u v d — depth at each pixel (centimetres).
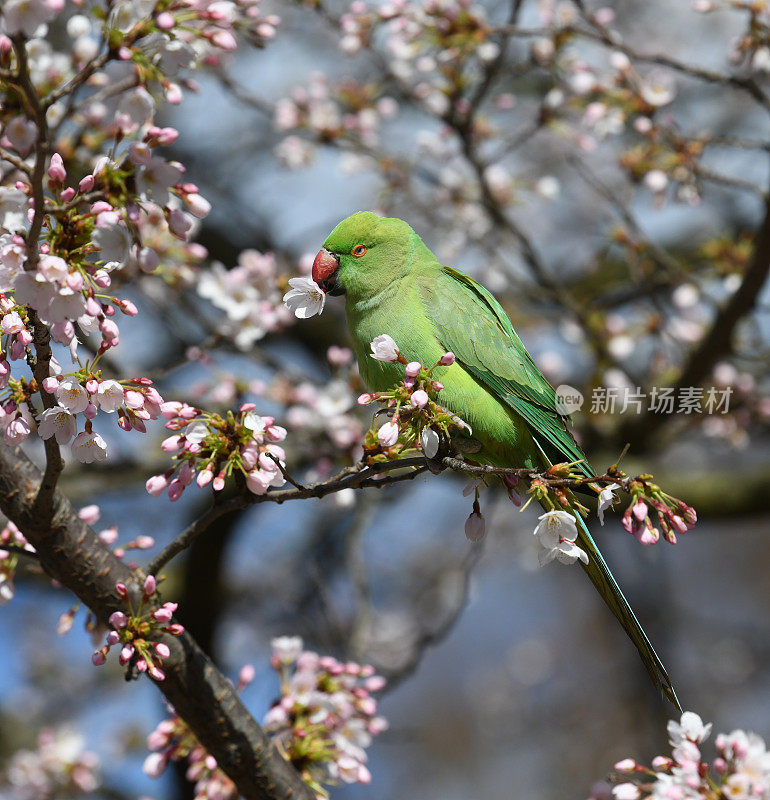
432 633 898
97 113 685
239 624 1473
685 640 1823
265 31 654
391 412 519
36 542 536
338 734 608
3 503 529
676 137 900
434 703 1977
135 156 401
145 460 1059
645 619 1730
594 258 1212
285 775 573
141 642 493
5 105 409
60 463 492
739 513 1162
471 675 1995
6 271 420
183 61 423
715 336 949
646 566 1706
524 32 909
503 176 1115
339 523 1405
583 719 1869
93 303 413
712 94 1429
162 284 934
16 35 375
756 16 818
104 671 1477
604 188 984
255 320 886
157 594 541
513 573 2031
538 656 1958
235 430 471
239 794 593
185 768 1079
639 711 1777
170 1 418
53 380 439
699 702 1748
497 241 1174
